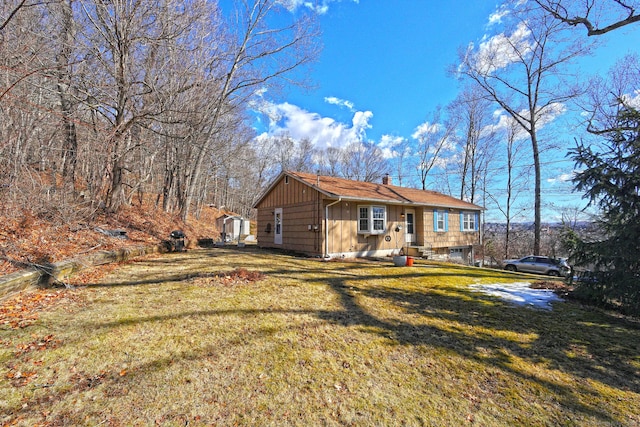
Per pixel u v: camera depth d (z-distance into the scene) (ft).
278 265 29.73
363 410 8.28
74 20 29.37
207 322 13.79
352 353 11.60
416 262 37.88
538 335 14.14
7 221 22.15
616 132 18.25
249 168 125.80
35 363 9.74
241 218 86.48
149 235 38.52
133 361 10.20
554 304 19.34
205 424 7.47
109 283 19.94
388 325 14.71
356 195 39.34
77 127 30.73
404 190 55.21
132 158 43.47
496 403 8.89
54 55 27.25
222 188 129.29
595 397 9.34
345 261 35.60
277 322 14.21
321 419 7.84
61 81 26.30
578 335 14.21
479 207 59.00
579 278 19.49
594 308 18.51
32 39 24.04
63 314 13.92
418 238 48.83
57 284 18.48
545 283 25.73
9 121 22.27
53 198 26.00
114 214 37.81
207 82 40.04
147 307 15.40
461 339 13.42
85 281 19.98
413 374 10.32
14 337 11.34
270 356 11.01
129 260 28.45
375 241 43.21
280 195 45.32
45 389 8.50
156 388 8.80
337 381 9.64
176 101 35.96
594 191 18.48
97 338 11.69
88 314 14.08
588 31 28.81
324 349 11.80
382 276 26.61
